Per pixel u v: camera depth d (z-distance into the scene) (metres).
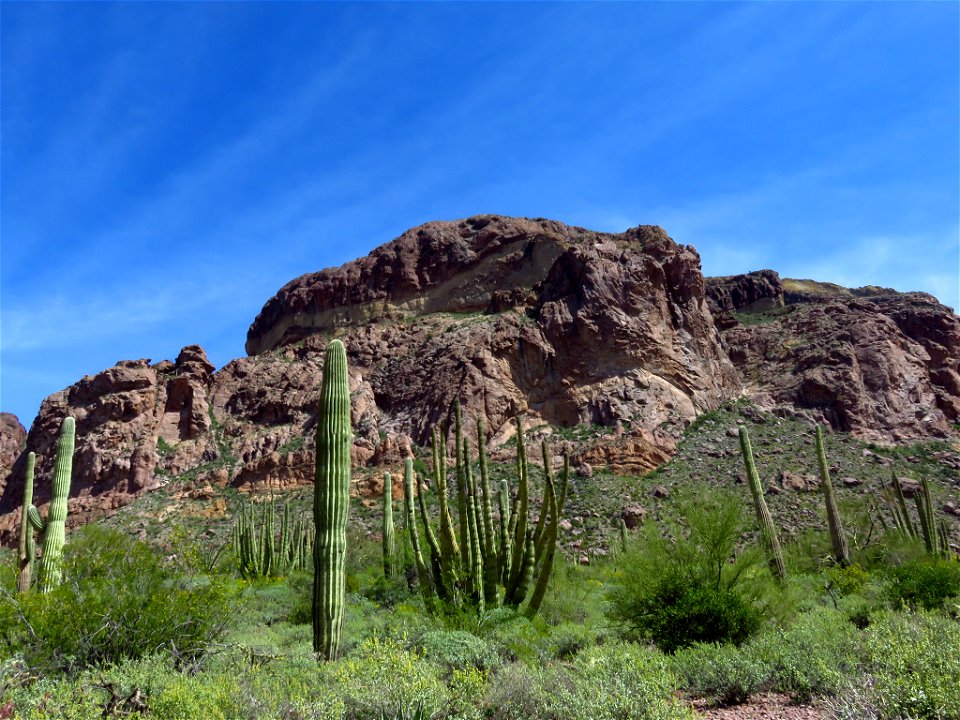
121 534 11.97
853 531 28.64
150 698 6.89
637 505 49.25
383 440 68.69
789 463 56.78
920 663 6.52
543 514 15.23
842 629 10.44
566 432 65.44
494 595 14.11
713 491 14.17
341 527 10.77
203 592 10.35
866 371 73.00
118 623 9.23
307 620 16.25
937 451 63.16
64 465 16.92
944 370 75.75
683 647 11.18
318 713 6.46
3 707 6.57
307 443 70.19
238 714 6.53
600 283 74.69
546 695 7.17
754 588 12.49
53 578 11.24
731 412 69.56
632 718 6.39
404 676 6.92
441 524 14.80
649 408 66.19
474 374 70.81
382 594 20.28
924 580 14.84
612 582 18.30
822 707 7.48
